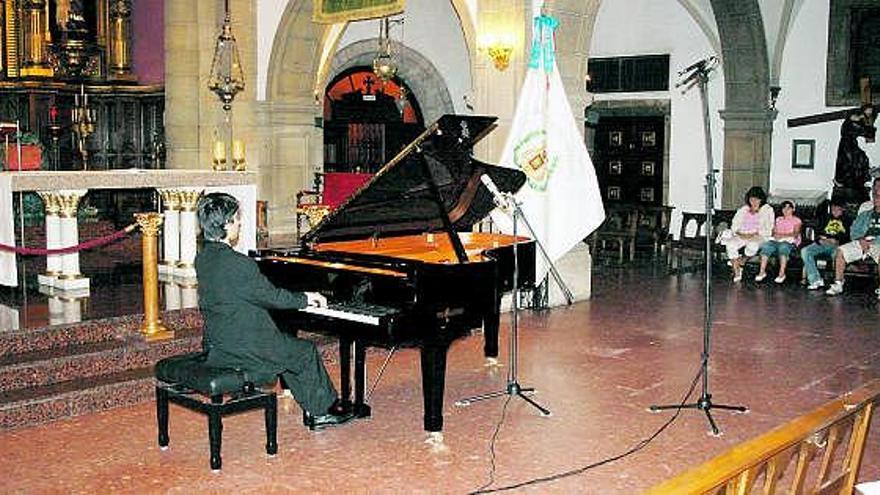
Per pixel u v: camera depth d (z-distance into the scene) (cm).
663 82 1504
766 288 1119
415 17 1509
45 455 510
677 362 737
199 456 511
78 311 694
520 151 848
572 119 866
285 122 1244
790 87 1389
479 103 957
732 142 1412
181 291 790
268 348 510
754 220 1174
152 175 795
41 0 1216
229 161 1198
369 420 580
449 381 675
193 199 842
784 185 1403
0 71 1223
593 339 820
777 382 678
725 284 1148
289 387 549
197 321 718
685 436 552
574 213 870
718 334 845
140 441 535
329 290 552
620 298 1035
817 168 1373
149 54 1310
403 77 1538
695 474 275
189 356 521
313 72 1263
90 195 1206
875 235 1068
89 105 1261
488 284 559
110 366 629
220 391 483
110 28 1290
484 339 768
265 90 1226
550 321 899
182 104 1202
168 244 871
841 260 1077
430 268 527
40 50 1226
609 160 1595
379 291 533
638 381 678
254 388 512
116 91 1273
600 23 1562
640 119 1552
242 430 557
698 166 1481
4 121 1225
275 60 1220
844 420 325
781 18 1359
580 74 969
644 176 1555
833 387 666
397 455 516
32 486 465
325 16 1132
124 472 486
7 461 501
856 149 1286
